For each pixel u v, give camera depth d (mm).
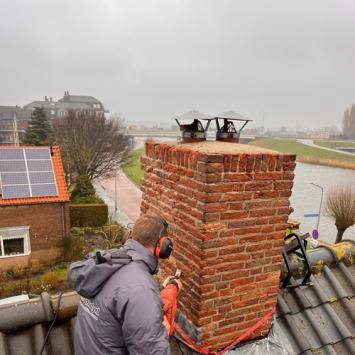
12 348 2541
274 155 2574
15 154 18500
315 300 3467
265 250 2736
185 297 2760
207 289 2564
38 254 17562
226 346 2773
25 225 17000
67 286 15859
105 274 1776
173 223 2875
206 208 2398
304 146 82125
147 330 1652
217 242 2512
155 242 2006
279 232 2760
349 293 3691
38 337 2613
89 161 32125
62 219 17781
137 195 39719
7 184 17031
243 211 2549
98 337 1769
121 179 48656
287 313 3219
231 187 2453
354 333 3305
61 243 18016
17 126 84750
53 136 36125
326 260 3854
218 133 3076
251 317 2840
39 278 16344
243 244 2623
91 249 20719
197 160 2439
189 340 2674
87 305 1862
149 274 1912
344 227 24266
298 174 49219
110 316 1740
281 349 2914
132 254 1934
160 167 3061
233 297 2699
